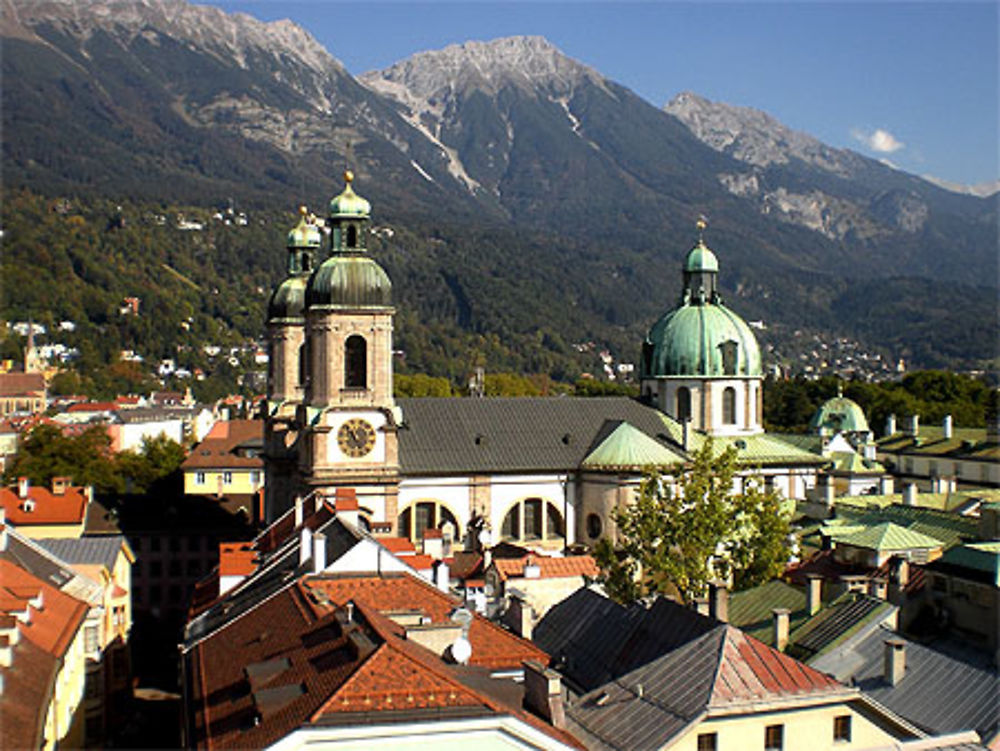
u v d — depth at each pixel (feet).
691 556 297.74
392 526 364.99
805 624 225.97
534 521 396.57
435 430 394.73
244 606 224.94
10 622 219.41
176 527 510.17
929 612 239.50
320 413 360.48
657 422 434.71
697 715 158.61
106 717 303.07
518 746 142.20
